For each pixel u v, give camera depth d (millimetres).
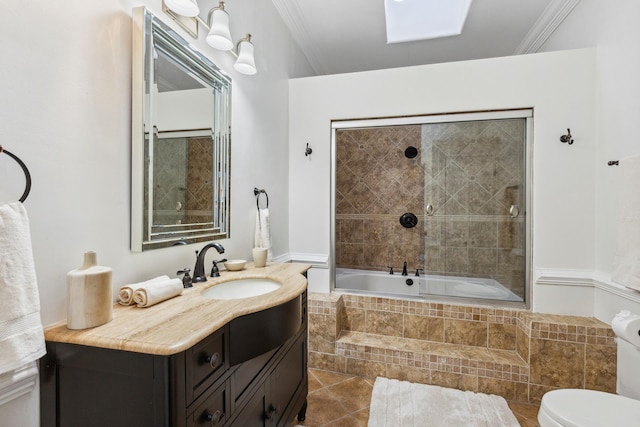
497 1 2264
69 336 749
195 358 768
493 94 2148
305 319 1663
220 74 1524
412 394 1912
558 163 2035
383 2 2316
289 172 2551
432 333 2246
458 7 2402
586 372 1814
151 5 1149
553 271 2027
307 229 2529
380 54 3078
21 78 745
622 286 1689
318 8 2375
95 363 741
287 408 1404
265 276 1449
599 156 1939
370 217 3256
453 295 2387
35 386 776
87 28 909
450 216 2430
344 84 2439
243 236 1821
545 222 2055
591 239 1987
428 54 3078
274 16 2268
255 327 1000
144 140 1064
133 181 1065
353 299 2412
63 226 849
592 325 1829
